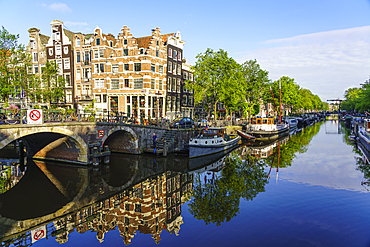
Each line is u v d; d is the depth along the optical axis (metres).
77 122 20.50
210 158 26.17
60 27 38.41
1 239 10.35
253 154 28.16
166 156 26.41
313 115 96.44
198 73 35.28
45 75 32.69
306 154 27.36
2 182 17.59
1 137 15.40
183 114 43.75
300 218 11.58
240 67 38.00
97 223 11.82
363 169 20.38
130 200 14.62
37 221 11.97
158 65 35.69
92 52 36.62
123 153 27.88
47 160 24.20
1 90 26.06
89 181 17.88
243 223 11.22
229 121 39.28
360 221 11.16
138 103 34.31
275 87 56.91
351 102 79.38
